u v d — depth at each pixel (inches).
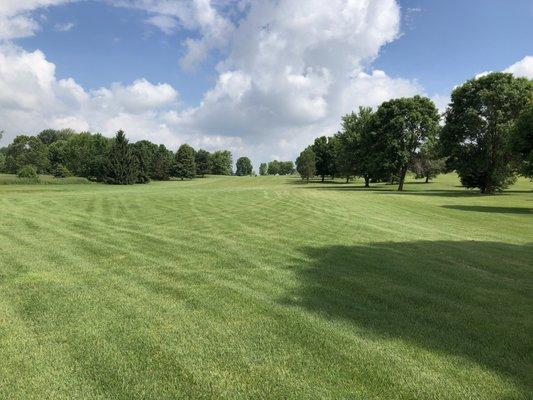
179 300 246.2
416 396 146.6
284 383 154.7
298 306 236.5
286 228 542.9
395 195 1465.3
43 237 457.4
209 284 279.3
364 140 2443.4
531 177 1202.6
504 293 267.9
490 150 1782.7
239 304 239.6
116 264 334.3
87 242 428.1
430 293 264.8
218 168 6033.5
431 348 183.8
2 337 192.7
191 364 168.6
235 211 759.7
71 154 4148.6
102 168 3410.4
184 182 3912.4
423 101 2135.8
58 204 860.6
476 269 332.8
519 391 149.9
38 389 150.6
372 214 756.0
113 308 231.8
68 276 297.4
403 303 243.9
